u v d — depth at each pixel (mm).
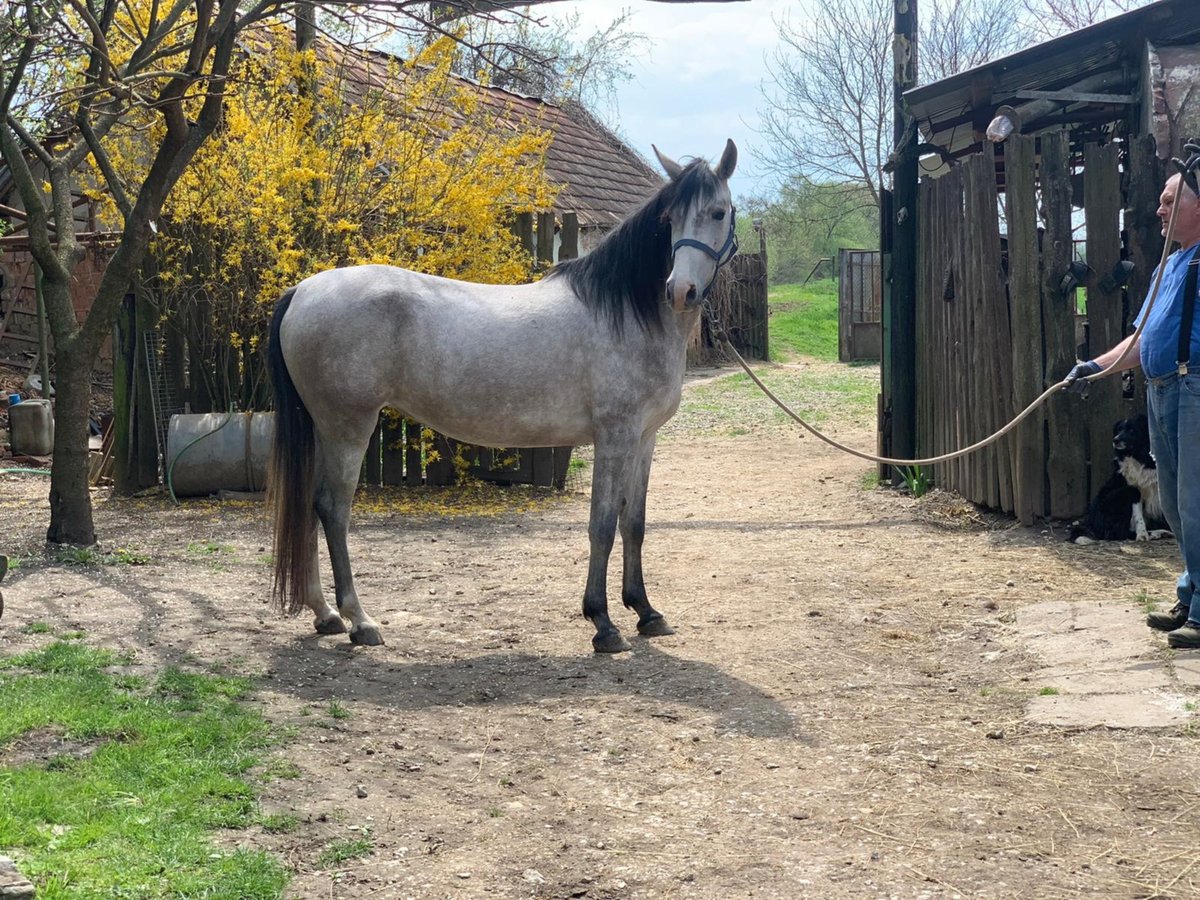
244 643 5238
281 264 9328
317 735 4043
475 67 9789
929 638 5418
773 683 4727
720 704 4453
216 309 9898
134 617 5590
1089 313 7578
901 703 4438
